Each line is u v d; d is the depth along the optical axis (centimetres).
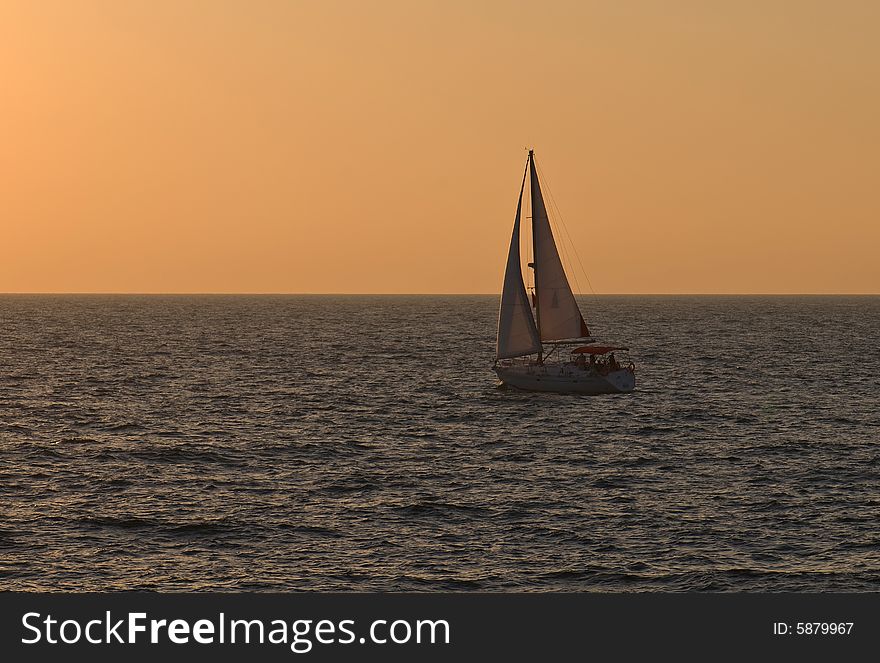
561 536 12631
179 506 14025
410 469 16600
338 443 19075
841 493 14775
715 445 18838
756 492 14862
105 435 19962
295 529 12938
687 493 14812
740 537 12556
